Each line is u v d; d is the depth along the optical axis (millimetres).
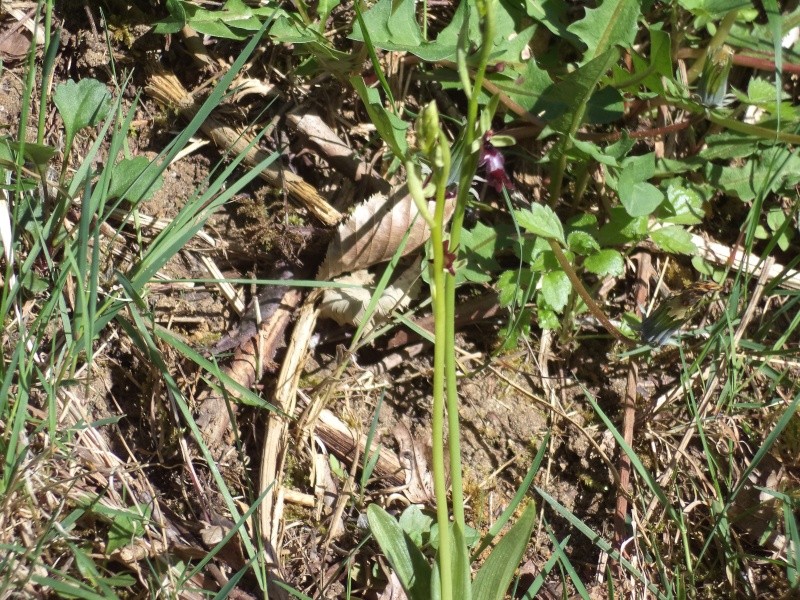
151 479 2162
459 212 1612
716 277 2664
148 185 2234
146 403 2234
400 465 2326
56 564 1847
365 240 2379
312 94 2656
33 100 2459
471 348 2559
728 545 2217
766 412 2502
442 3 2838
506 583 1809
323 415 2340
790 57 2697
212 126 2553
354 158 2594
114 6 2561
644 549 2277
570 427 2475
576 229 2479
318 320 2467
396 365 2494
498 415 2475
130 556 1926
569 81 2268
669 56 2273
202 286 2447
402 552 1896
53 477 1931
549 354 2561
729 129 2623
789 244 2768
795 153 2529
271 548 2088
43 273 2223
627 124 2770
